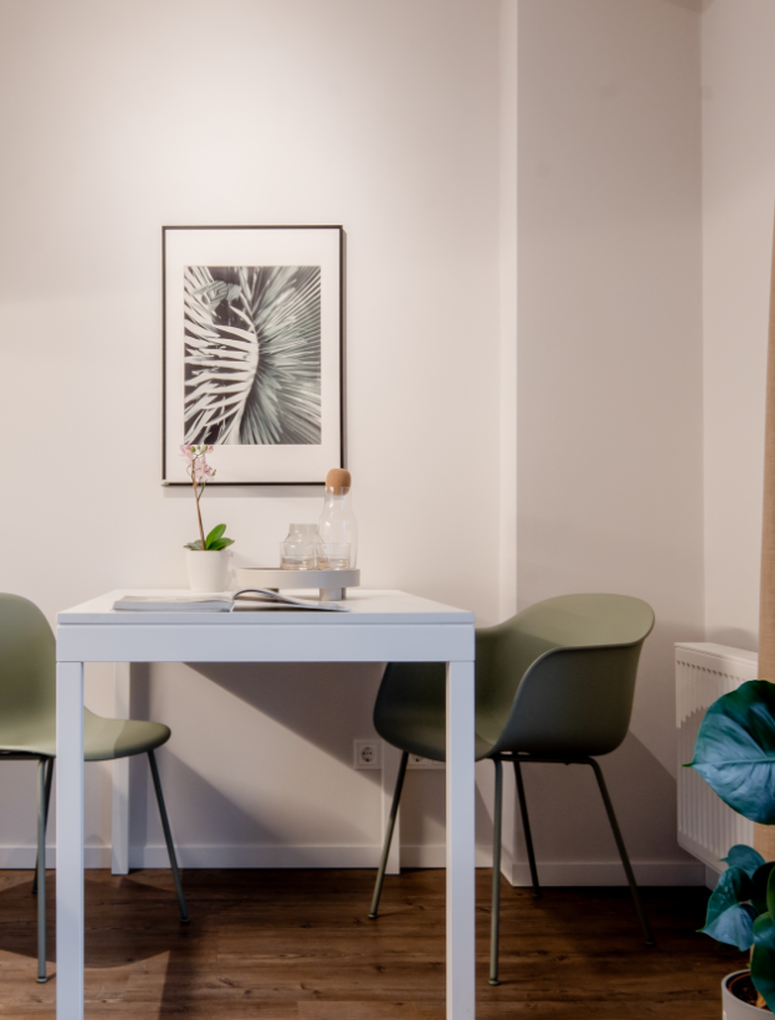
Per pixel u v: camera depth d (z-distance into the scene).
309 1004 1.54
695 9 2.30
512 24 2.30
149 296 2.34
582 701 1.70
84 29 2.36
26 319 2.32
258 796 2.30
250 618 1.44
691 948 1.79
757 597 2.01
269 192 2.37
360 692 2.32
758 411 2.01
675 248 2.28
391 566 2.35
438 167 2.39
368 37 2.40
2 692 1.97
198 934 1.83
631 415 2.25
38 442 2.31
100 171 2.34
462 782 1.45
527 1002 1.56
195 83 2.37
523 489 2.23
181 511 2.33
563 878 2.17
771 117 1.96
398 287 2.38
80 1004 1.38
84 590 2.30
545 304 2.25
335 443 2.34
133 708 2.29
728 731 1.15
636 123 2.28
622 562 2.23
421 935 1.84
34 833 2.25
